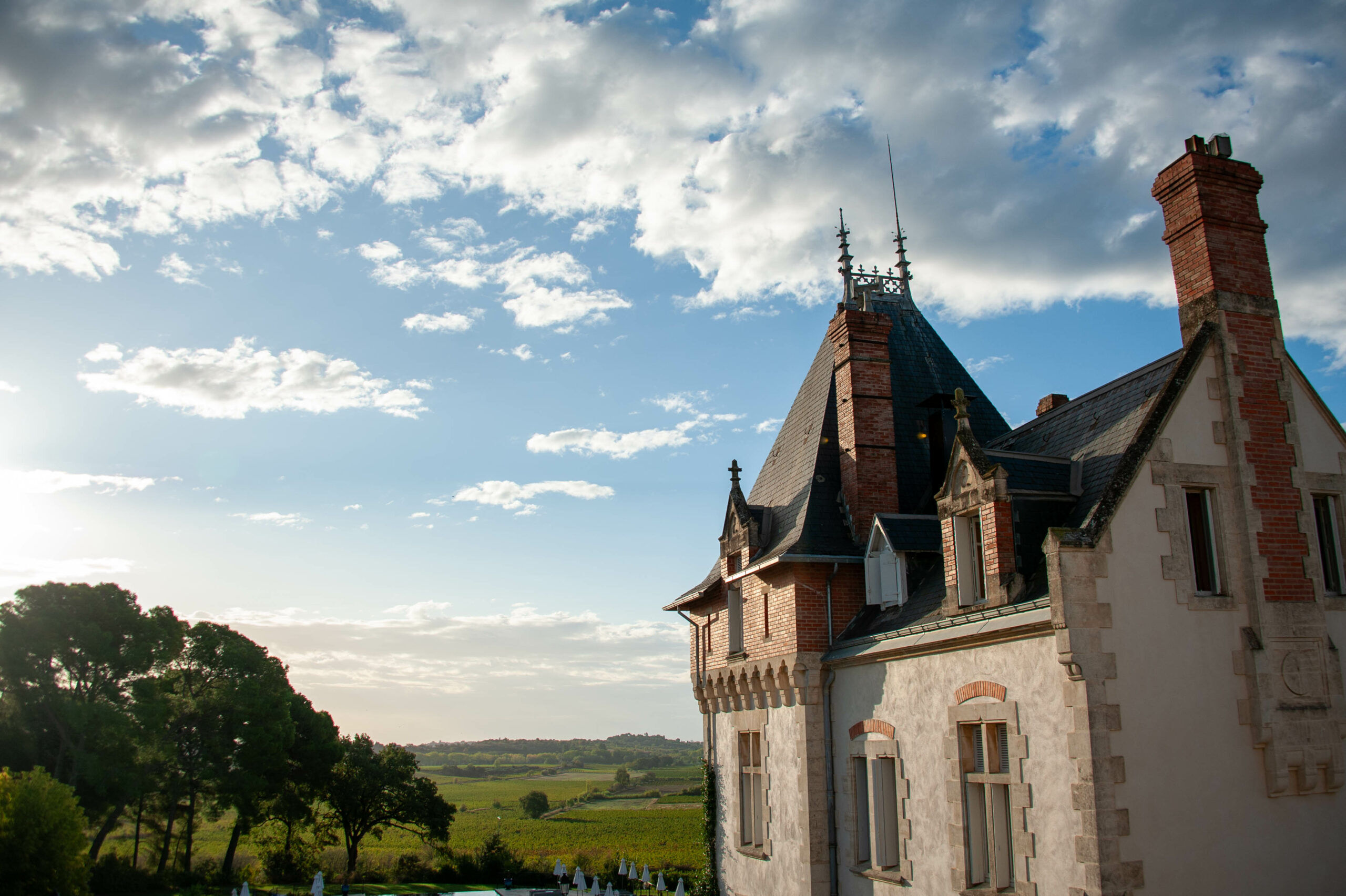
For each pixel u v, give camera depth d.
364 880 44.53
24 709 39.22
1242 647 12.40
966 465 14.75
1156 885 11.04
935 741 14.78
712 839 24.36
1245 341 13.67
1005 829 13.30
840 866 17.97
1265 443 13.37
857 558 19.22
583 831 81.19
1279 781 11.97
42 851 26.80
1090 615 11.55
